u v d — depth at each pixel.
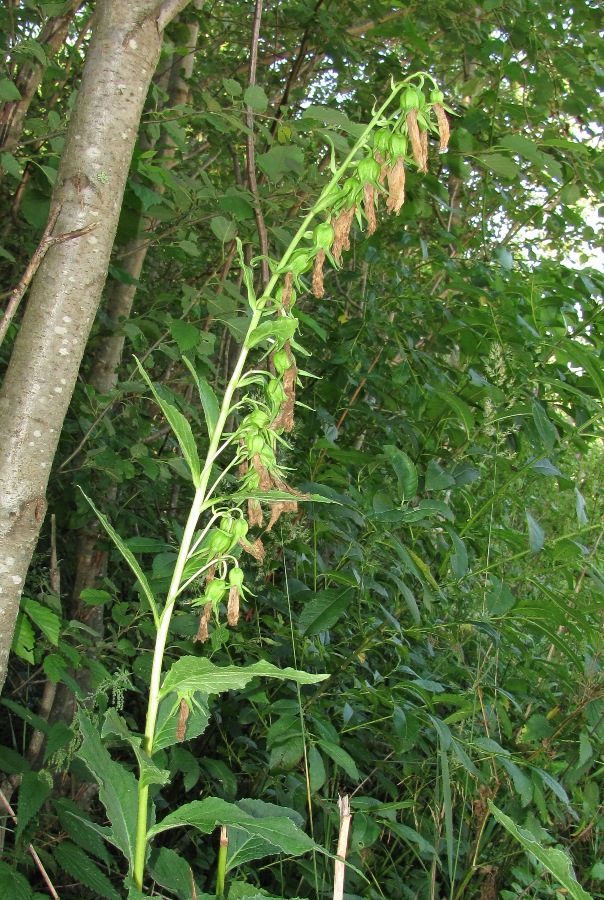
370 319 3.52
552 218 3.98
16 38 3.01
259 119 3.32
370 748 2.94
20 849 1.58
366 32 4.08
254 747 2.61
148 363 2.90
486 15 4.04
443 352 3.71
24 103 2.67
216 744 2.87
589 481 3.28
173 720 1.34
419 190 3.40
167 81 4.27
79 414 3.10
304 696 2.47
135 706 3.13
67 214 1.28
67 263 1.28
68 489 3.12
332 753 2.13
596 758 2.96
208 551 1.28
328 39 3.84
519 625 2.68
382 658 2.94
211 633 2.16
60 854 1.50
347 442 3.73
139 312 4.31
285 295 1.28
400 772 2.75
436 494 3.00
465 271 3.55
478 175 4.75
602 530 2.74
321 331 2.54
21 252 3.17
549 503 3.62
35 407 1.27
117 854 2.47
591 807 2.63
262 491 1.21
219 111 2.50
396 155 1.26
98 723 1.78
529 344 3.07
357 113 4.26
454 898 2.47
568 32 4.21
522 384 2.88
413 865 2.73
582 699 2.53
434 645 3.08
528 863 2.43
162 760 2.04
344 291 4.44
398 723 2.19
